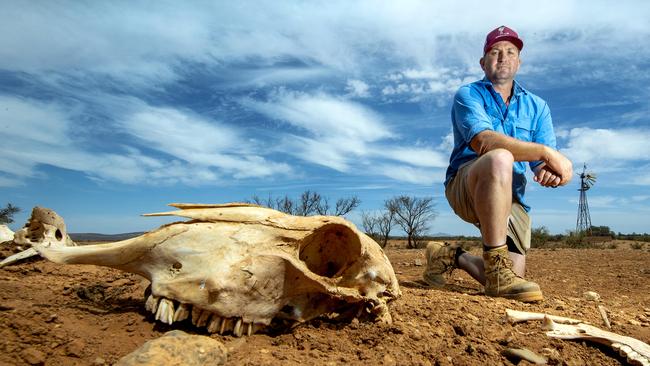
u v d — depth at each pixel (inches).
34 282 167.0
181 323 109.2
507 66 217.0
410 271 299.7
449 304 158.4
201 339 89.4
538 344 121.7
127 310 118.0
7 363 83.5
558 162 181.8
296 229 112.8
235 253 106.2
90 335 99.4
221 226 109.5
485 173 183.0
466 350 113.4
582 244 895.1
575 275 309.4
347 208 877.2
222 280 101.7
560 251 590.2
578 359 115.1
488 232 185.0
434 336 121.8
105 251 110.4
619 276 303.6
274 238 111.0
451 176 225.1
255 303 106.6
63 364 86.4
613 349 122.3
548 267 359.9
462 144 215.9
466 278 265.1
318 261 128.5
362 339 113.9
